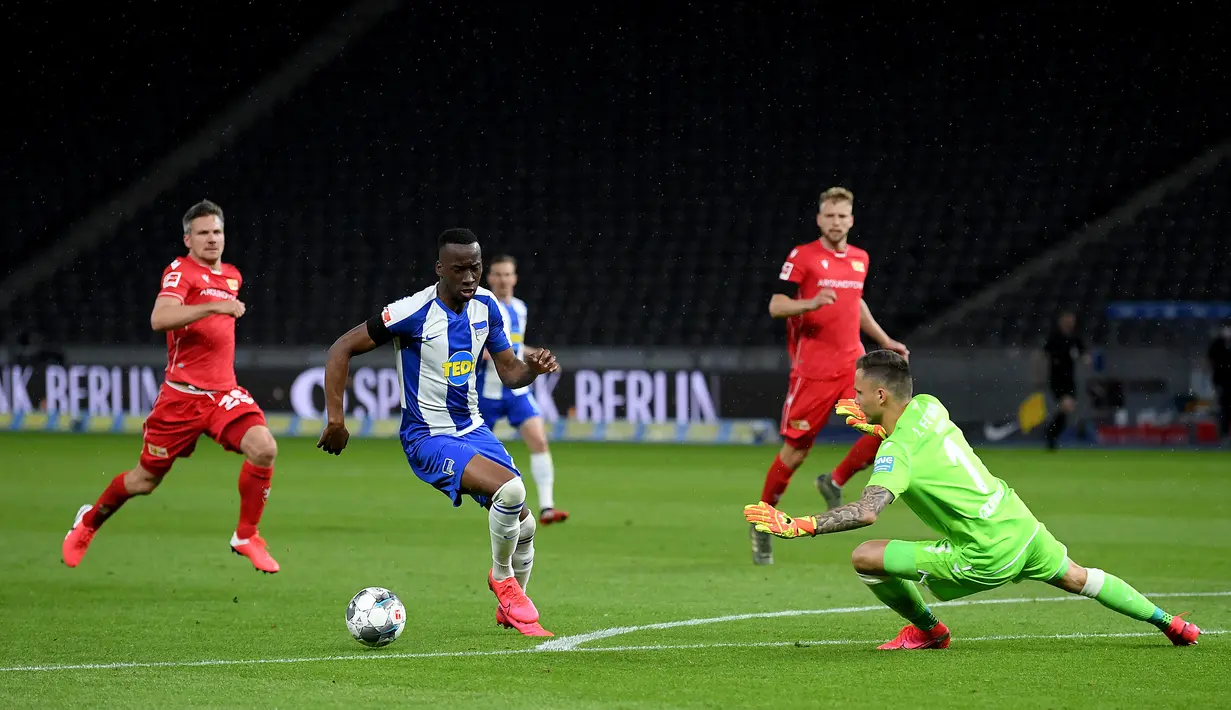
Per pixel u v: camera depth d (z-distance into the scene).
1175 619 21.42
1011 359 77.00
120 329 103.25
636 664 20.36
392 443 76.62
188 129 117.19
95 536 38.19
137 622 24.61
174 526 40.53
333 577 30.64
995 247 99.81
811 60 114.62
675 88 115.50
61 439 77.25
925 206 104.19
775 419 77.56
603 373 79.88
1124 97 109.44
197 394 29.36
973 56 112.38
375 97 118.50
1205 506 45.97
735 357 78.25
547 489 39.94
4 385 86.31
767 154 111.00
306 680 19.23
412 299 22.53
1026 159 106.69
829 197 33.47
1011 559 20.23
